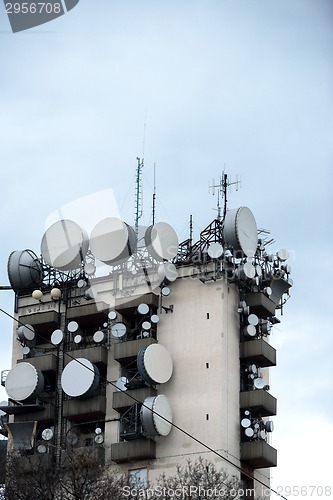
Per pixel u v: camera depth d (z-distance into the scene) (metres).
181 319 114.12
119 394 112.62
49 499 99.88
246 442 110.62
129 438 111.19
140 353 111.25
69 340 117.44
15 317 120.25
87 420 114.25
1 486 103.12
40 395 115.88
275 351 115.62
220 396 110.38
